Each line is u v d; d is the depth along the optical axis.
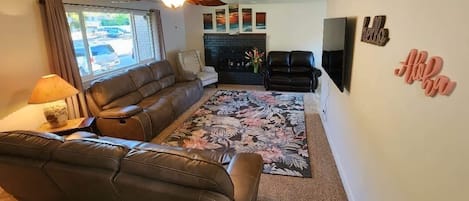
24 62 3.10
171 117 4.27
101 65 4.51
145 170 1.37
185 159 1.35
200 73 6.44
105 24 4.54
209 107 5.06
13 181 1.84
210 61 7.18
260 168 2.01
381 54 1.74
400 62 1.45
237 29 6.85
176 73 6.60
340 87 2.69
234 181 1.78
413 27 1.32
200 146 3.50
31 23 3.14
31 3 3.13
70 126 3.16
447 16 1.04
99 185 1.50
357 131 2.27
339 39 2.75
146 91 4.57
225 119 4.43
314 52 6.59
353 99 2.42
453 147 1.00
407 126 1.36
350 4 2.61
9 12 2.91
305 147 3.41
